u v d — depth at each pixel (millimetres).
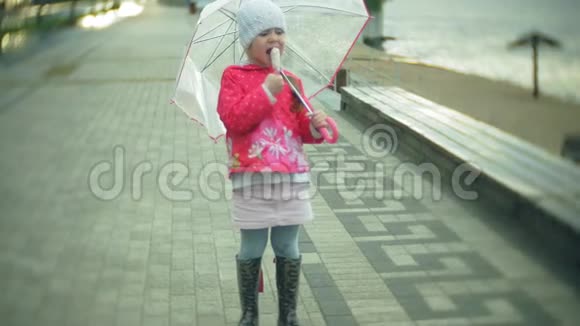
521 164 4652
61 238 4234
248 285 2951
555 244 3859
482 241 4051
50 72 11203
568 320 3145
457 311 3260
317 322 3137
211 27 2971
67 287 3547
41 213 4676
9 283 3602
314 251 3986
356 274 3670
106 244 4137
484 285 3514
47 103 8594
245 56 3137
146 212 4703
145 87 9883
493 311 3250
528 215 4133
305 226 4402
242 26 2789
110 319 3203
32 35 15672
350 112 7992
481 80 6715
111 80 10516
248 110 2662
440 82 7305
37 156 6160
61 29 18484
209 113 3100
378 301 3357
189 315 3215
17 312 3281
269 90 2646
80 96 9102
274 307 3287
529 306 3291
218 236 4246
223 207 4797
